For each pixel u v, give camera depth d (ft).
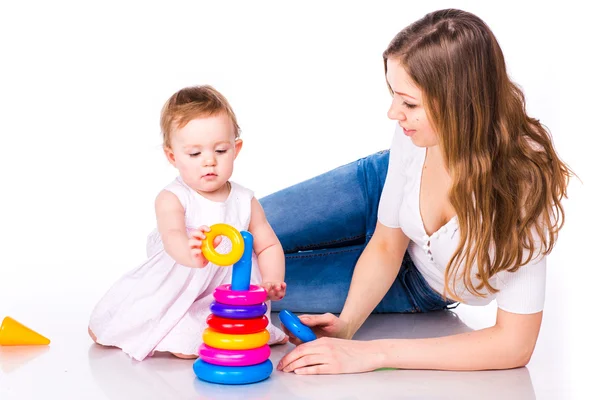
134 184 18.10
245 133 19.26
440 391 7.48
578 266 12.71
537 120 7.78
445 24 7.22
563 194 7.79
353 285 8.89
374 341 8.05
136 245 14.43
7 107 20.54
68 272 12.49
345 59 20.48
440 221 8.18
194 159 8.20
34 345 8.82
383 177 10.09
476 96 7.19
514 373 8.00
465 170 7.37
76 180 18.24
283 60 20.49
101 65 20.63
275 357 8.52
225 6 20.71
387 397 7.32
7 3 20.92
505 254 7.53
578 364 8.33
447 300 9.91
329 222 10.21
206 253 7.51
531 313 7.82
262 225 8.85
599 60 17.54
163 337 8.44
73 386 7.64
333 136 19.20
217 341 7.64
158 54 20.52
